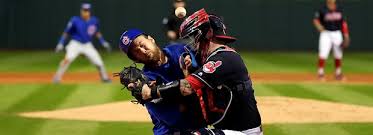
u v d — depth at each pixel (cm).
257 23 9356
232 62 1326
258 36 9388
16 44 9425
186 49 1405
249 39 9394
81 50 4859
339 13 5284
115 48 9375
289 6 9325
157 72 1416
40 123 2892
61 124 2864
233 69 1327
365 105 3541
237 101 1362
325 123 2881
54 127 2791
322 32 5316
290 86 4569
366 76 5706
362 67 6806
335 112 3241
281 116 3078
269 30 9375
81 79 5300
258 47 9400
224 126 1395
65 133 2647
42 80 5166
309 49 9369
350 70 6425
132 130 2717
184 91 1313
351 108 3394
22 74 5800
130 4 9344
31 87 4478
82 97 3900
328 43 5306
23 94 4059
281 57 8269
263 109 3294
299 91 4225
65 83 4844
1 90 4278
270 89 4344
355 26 9294
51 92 4169
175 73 1419
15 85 4622
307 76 5659
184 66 1397
